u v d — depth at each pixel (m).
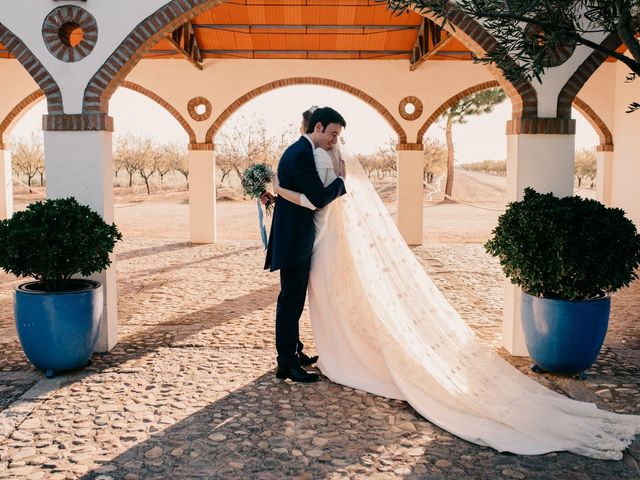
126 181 28.12
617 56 3.51
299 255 4.45
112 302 5.45
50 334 4.56
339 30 11.30
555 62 5.13
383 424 3.87
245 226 16.42
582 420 3.80
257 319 6.57
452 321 4.59
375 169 28.30
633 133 11.84
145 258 10.82
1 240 4.47
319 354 4.72
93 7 5.19
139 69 12.62
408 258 4.63
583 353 4.59
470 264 10.30
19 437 3.66
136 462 3.37
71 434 3.71
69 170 5.23
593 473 3.28
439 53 12.19
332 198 4.32
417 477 3.23
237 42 12.05
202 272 9.48
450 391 3.98
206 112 12.66
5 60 12.41
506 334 5.52
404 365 4.23
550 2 3.43
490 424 3.79
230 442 3.61
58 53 5.20
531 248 4.50
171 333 5.98
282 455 3.46
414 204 12.73
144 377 4.70
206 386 4.50
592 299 4.60
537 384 4.30
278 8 10.66
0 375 4.75
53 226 4.55
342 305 4.55
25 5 5.17
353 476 3.23
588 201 4.66
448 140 26.12
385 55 12.37
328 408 4.11
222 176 26.23
